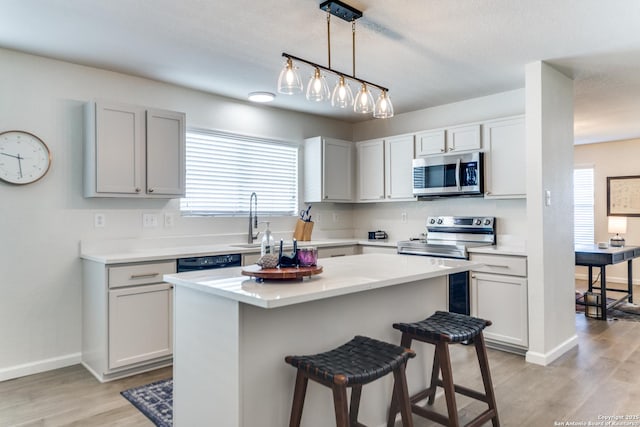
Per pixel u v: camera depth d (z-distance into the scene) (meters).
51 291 3.08
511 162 3.58
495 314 3.41
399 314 2.39
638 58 3.12
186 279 1.91
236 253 3.50
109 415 2.37
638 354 3.39
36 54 3.00
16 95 2.95
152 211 3.58
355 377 1.50
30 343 2.99
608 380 2.86
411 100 4.24
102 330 2.85
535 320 3.18
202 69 3.32
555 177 3.34
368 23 2.53
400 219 4.78
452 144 3.98
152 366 3.06
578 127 5.57
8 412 2.41
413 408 2.13
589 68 3.34
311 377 1.61
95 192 3.04
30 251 3.00
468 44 2.85
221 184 4.07
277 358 1.79
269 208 4.47
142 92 3.52
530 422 2.29
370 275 2.00
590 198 6.94
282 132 4.56
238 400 1.66
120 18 2.46
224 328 1.72
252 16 2.44
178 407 2.00
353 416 1.96
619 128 5.64
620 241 5.27
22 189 2.97
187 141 3.84
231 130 4.11
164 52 2.98
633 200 6.52
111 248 3.33
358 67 3.28
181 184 3.47
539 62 3.17
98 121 3.06
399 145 4.43
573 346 3.56
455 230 4.18
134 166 3.21
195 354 1.89
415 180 4.19
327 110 4.63
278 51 2.96
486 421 2.10
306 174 4.73
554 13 2.41
